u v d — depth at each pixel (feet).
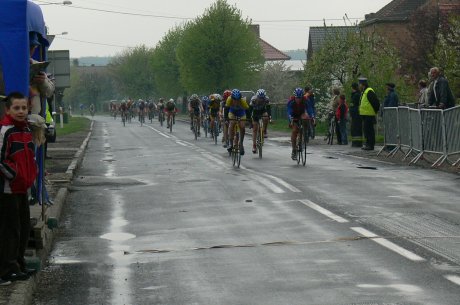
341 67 148.97
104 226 44.34
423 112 78.64
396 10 245.65
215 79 297.12
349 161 84.02
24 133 28.78
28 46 33.19
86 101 644.69
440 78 79.05
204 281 30.83
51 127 40.45
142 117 245.24
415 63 171.32
